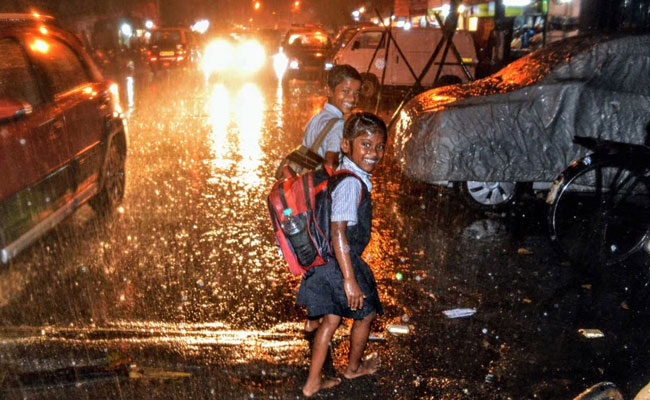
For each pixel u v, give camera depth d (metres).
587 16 13.71
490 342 4.09
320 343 3.36
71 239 5.90
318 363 3.40
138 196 7.41
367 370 3.65
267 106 15.54
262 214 6.78
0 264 4.38
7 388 3.44
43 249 5.62
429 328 4.27
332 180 3.12
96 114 6.24
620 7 13.01
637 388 3.60
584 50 6.24
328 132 3.79
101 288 4.83
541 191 7.29
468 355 3.92
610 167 5.59
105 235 6.02
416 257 5.57
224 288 4.86
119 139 6.97
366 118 3.12
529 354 3.95
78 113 5.80
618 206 5.50
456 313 4.47
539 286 4.98
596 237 5.60
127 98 17.36
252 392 3.48
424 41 16.77
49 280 4.95
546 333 4.23
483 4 18.94
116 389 3.47
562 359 3.89
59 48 6.08
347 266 3.09
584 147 6.12
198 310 4.50
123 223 6.39
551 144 6.25
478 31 19.47
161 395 3.43
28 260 5.35
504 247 5.83
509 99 6.24
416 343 4.06
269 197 3.23
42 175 4.95
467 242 5.95
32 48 5.50
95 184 6.19
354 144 3.14
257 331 4.21
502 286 4.97
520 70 6.75
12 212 4.48
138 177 8.32
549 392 3.53
